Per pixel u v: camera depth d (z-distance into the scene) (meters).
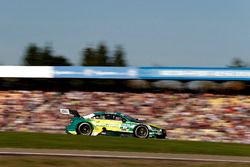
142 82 65.00
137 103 60.62
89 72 64.38
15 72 65.50
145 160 19.19
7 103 62.00
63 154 19.41
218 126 54.12
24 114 59.41
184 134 53.41
